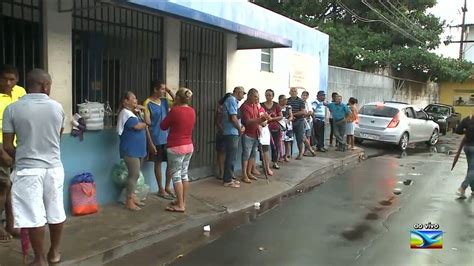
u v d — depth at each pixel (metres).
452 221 6.82
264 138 9.17
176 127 6.51
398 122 15.34
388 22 25.12
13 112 4.16
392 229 6.35
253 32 8.23
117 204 6.72
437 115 23.27
